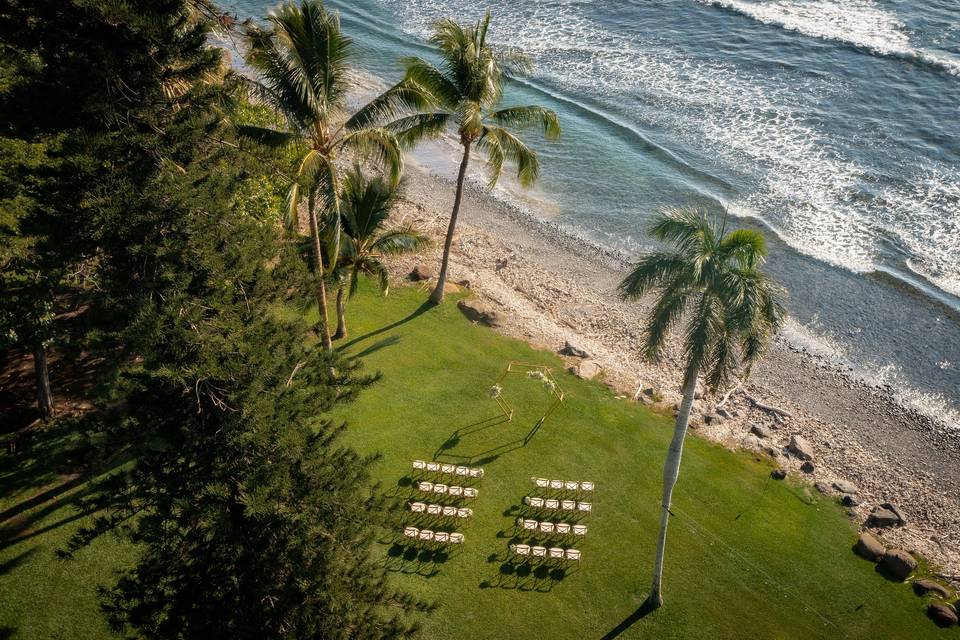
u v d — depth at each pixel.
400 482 22.80
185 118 17.17
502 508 22.34
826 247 38.38
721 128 48.84
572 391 27.55
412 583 19.77
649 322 17.20
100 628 17.16
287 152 22.20
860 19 61.16
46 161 18.02
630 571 20.80
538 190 44.19
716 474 24.52
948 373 31.19
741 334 16.17
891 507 24.05
